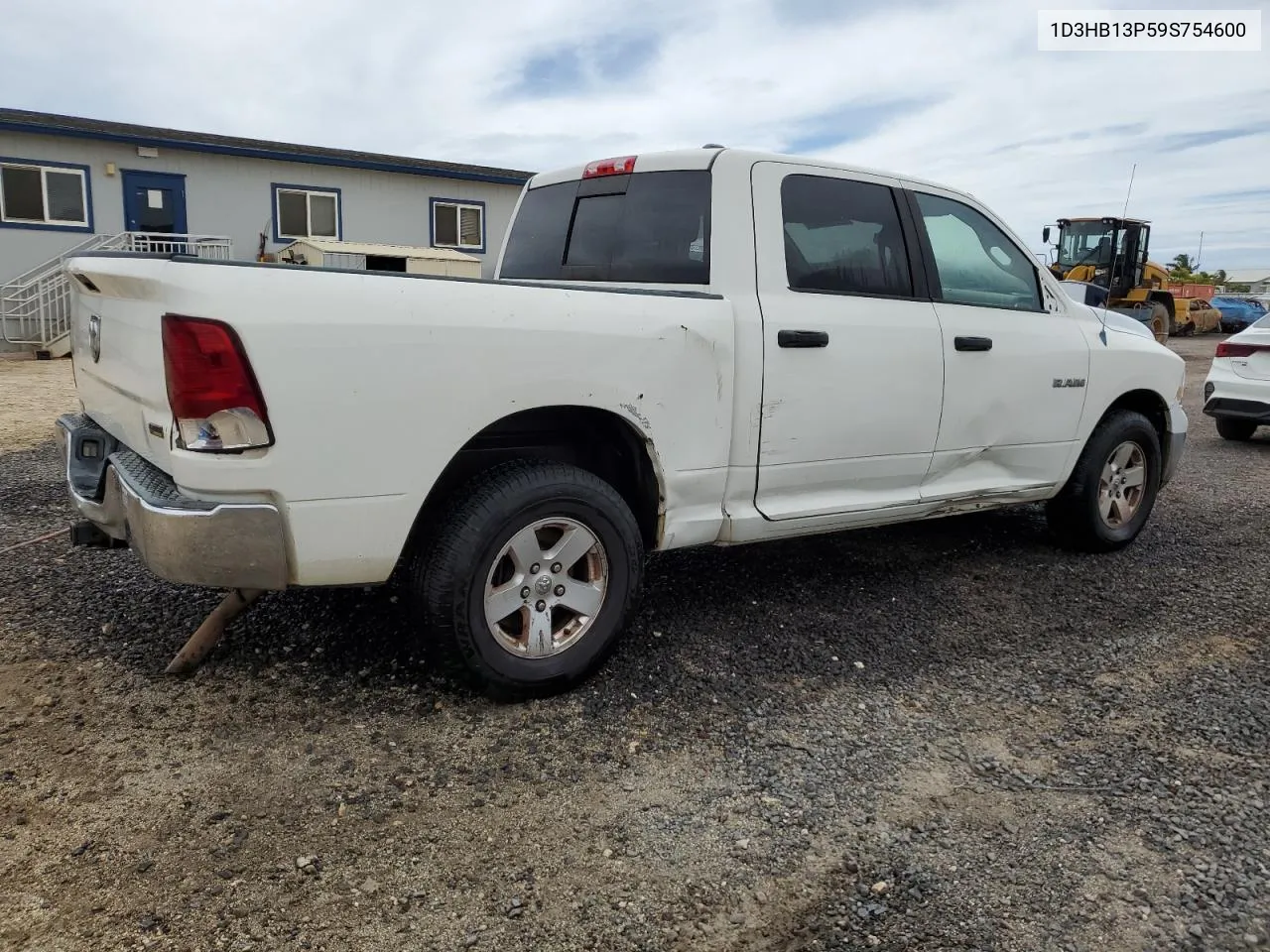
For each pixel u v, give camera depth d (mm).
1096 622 4293
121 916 2166
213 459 2637
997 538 5602
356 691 3303
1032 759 3053
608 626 3395
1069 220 24312
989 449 4574
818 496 4004
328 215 18812
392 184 19391
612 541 3344
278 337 2633
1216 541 5738
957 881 2426
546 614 3271
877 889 2387
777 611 4273
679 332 3402
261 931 2143
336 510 2809
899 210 4246
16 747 2854
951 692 3523
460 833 2541
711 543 3766
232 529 2682
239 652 3568
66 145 16062
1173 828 2674
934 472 4387
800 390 3768
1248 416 9586
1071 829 2662
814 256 3918
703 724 3201
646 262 3891
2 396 10609
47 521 5262
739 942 2188
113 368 3189
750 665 3682
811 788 2830
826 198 3992
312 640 3691
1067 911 2320
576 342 3154
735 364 3582
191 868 2344
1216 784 2912
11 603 3963
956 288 4469
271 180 18031
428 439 2910
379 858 2420
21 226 15867
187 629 3752
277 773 2781
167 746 2900
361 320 2750
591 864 2441
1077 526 5188
